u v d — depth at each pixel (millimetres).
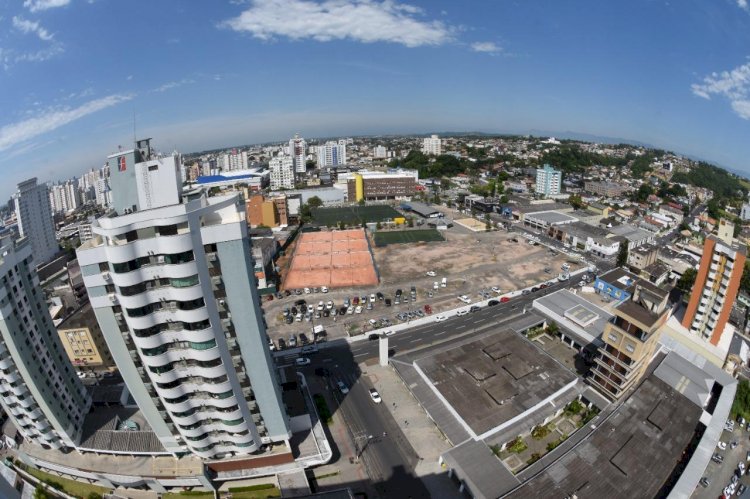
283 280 155375
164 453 70688
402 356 102500
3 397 66750
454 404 82750
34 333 66062
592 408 86062
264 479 71812
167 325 52781
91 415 77250
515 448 77375
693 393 86188
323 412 86500
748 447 80875
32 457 73188
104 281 49875
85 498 70375
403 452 77375
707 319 106938
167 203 51375
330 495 49562
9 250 62281
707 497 70688
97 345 102688
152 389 59469
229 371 57969
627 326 81875
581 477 67188
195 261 49000
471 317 126688
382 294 141375
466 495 68812
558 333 114562
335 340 114438
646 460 70500
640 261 160250
